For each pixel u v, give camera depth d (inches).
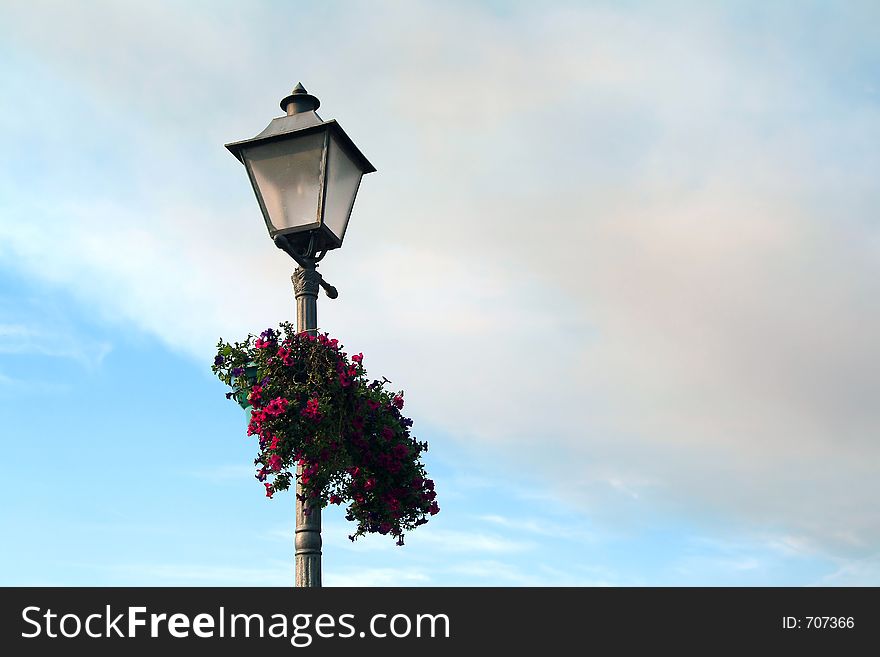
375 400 273.6
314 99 278.2
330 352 260.8
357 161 280.5
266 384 257.6
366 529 277.4
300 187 265.4
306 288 265.6
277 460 251.8
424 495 281.9
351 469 262.2
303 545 249.9
